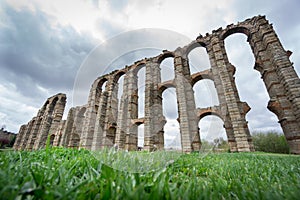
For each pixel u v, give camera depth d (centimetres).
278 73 1980
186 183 188
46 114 5047
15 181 130
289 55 2070
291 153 1730
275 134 4044
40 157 325
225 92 2283
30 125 5962
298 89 1730
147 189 152
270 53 2120
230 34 2866
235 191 156
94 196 128
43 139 4584
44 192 115
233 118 2098
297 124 1702
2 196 103
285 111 1816
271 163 421
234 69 2584
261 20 2394
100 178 173
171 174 237
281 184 172
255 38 2419
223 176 249
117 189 138
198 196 135
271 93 2097
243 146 1920
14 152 332
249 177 234
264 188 157
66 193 112
